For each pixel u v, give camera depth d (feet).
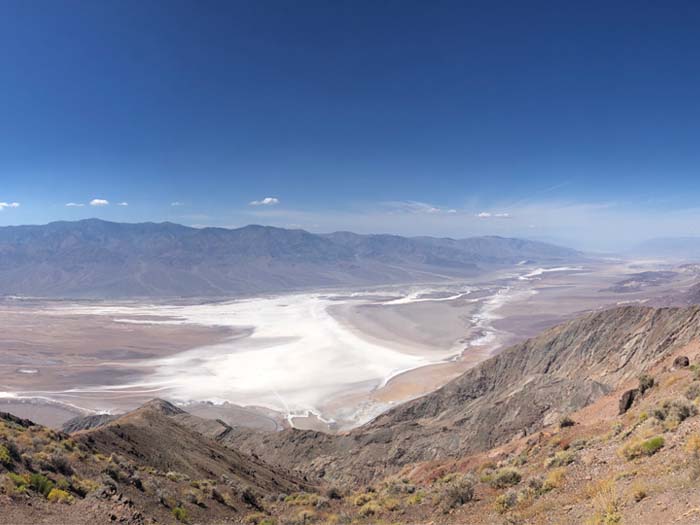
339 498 82.94
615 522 30.76
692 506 27.35
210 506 67.82
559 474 46.78
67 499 46.16
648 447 42.52
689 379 67.56
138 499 58.03
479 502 50.83
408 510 57.11
